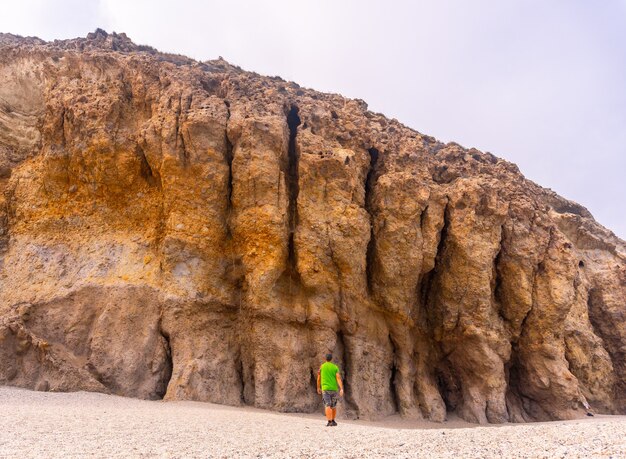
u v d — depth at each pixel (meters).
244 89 22.16
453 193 23.17
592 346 29.50
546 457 6.64
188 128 19.05
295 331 18.67
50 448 7.21
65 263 18.47
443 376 23.17
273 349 17.95
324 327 18.92
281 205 19.27
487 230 22.86
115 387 16.27
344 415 18.08
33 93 21.80
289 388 17.41
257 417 13.30
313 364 18.42
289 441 8.81
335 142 22.12
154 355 17.08
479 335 21.88
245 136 19.53
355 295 19.88
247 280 18.70
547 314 23.39
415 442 8.59
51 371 15.95
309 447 8.12
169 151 18.81
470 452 7.35
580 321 30.28
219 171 19.30
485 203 23.00
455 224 22.62
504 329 23.34
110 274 18.19
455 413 22.33
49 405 12.65
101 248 18.75
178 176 18.84
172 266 18.14
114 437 8.30
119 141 19.48
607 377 29.39
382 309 21.12
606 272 33.81
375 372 20.20
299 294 19.36
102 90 20.19
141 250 18.80
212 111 19.88
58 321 17.20
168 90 20.34
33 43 24.45
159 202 19.41
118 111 19.89
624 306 32.47
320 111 22.98
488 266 22.34
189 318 17.66
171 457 6.92
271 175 19.22
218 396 16.72
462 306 22.33
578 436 8.45
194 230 18.62
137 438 8.33
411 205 21.38
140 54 22.20
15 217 19.64
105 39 24.56
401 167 23.09
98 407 12.89
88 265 18.38
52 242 18.92
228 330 18.47
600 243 35.94
